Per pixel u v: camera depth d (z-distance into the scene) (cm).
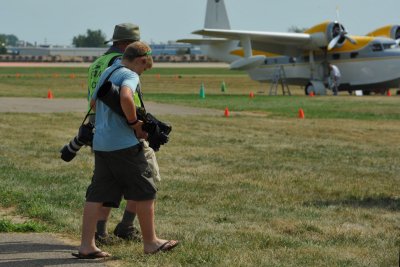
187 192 2102
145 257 1296
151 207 1302
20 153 2894
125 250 1358
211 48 10750
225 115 5216
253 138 3738
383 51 8531
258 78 9869
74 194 1972
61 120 4444
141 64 1288
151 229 1313
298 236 1543
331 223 1688
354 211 1855
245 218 1736
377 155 3141
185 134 3856
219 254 1323
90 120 1435
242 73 18462
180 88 10919
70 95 7744
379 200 2042
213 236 1496
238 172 2545
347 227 1645
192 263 1262
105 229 1440
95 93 1289
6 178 2236
